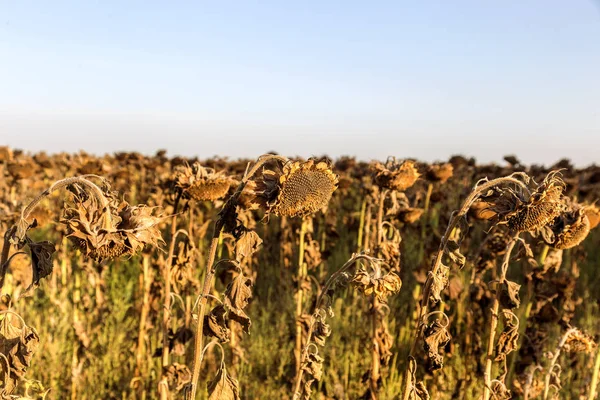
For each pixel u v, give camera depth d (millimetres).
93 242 2668
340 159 11242
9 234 2760
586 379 5504
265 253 9047
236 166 9227
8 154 8414
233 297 3094
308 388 3627
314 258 6137
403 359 6391
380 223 5227
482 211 3408
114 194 2842
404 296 7695
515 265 8617
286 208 2955
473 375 5828
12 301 2812
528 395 5074
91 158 11141
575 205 3844
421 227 7812
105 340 6438
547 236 3719
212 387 3213
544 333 5250
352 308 7312
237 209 3035
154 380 5867
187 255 4680
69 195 3453
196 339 3178
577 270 7715
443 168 7137
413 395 3457
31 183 7883
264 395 5922
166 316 4656
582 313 7633
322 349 6430
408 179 5066
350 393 5926
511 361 5789
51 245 2768
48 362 5984
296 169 2908
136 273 8492
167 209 5398
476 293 5582
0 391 2760
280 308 7883
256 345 6727
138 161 11570
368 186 6453
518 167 10828
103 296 6688
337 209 10461
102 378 5984
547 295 5273
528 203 3221
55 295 7203
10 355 2760
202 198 4586
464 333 6512
